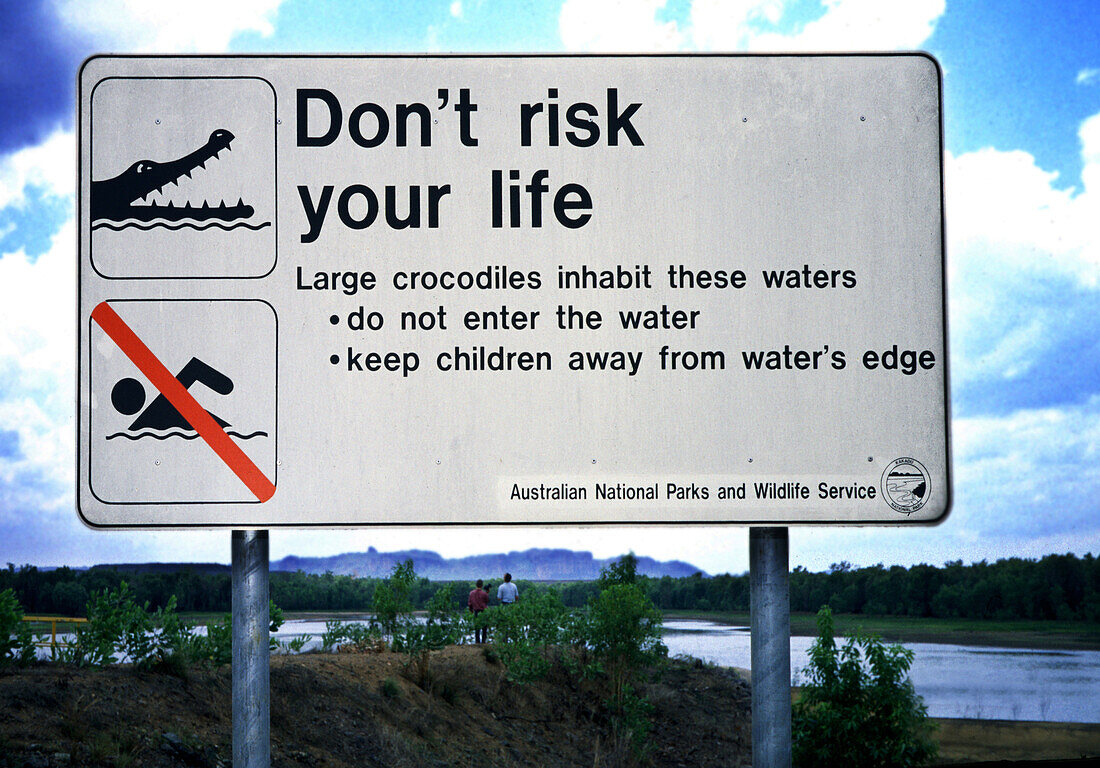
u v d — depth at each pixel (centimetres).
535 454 447
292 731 1073
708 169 462
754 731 441
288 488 443
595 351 452
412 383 450
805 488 445
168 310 449
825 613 1127
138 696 900
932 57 467
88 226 450
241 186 457
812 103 465
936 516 443
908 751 1090
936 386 451
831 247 458
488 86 465
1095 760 1283
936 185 461
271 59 464
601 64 467
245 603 439
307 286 453
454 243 457
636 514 444
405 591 1485
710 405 450
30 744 743
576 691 1655
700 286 456
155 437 443
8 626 898
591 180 461
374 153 461
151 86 459
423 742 1218
